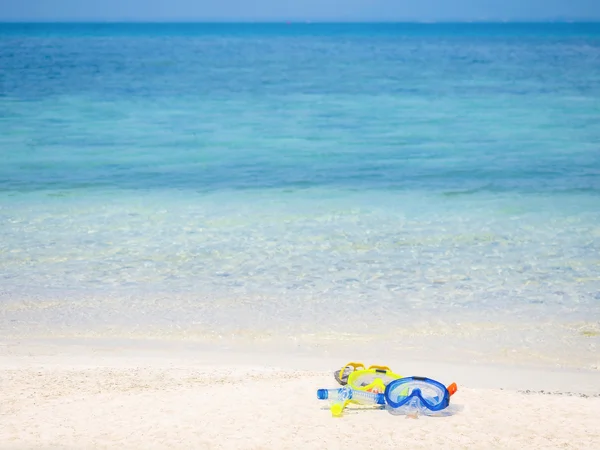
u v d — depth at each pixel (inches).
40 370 347.3
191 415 276.1
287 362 373.1
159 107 1425.9
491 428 267.9
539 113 1344.7
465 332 414.6
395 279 498.0
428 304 455.5
